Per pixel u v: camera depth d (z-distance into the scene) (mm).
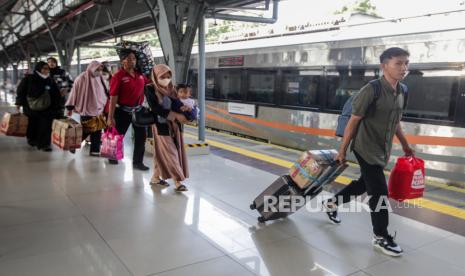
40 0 16859
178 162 4719
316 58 8188
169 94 4492
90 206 4137
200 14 6840
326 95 8000
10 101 19891
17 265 2846
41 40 22656
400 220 4043
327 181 3746
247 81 10219
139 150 5734
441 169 6020
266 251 3221
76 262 2920
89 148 7297
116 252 3105
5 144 7453
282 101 9109
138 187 4863
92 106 6461
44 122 6812
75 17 15297
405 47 6500
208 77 11867
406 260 3145
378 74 6961
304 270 2932
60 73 7871
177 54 6840
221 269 2900
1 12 17609
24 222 3648
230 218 3922
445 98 5945
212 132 11250
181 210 4098
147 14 9117
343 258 3146
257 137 9969
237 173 5766
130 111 5820
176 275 2791
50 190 4645
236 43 10680
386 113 3203
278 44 9172
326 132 8031
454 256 3234
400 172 3412
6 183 4867
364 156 3281
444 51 5949
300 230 3684
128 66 5535
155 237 3412
